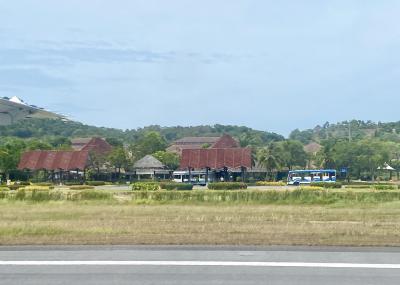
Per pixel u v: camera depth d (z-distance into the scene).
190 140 156.12
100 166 93.31
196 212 26.86
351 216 24.41
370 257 12.12
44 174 90.62
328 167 107.88
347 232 16.73
